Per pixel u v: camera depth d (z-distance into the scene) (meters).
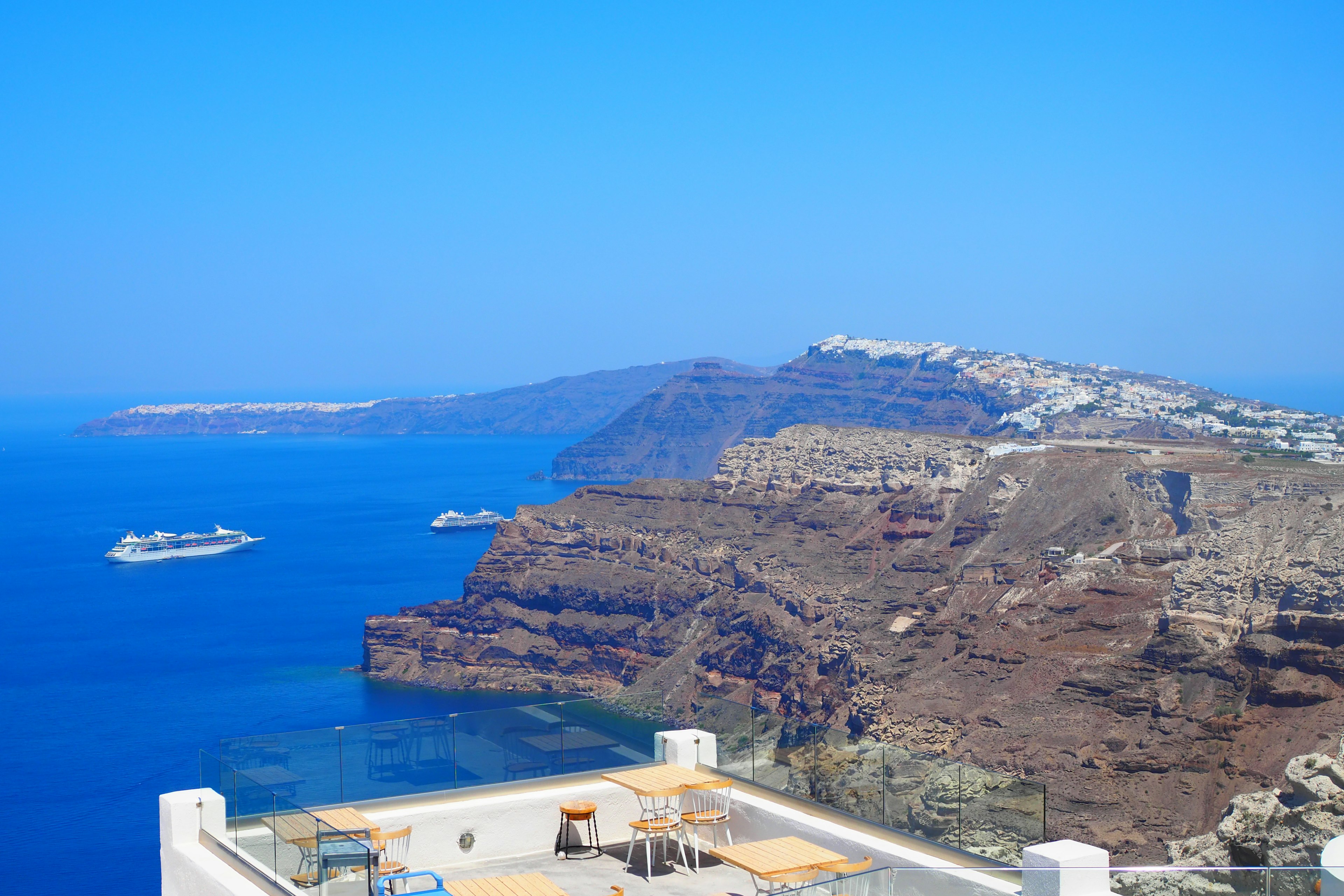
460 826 19.50
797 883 16.41
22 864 131.50
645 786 19.67
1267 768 127.75
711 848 20.28
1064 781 140.12
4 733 198.62
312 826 15.52
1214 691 141.62
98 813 152.00
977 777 16.73
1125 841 126.31
